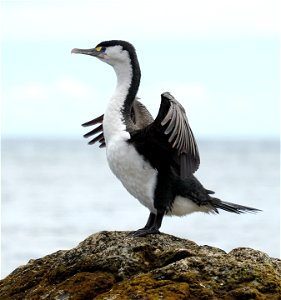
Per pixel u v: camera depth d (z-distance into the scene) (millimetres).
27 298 11781
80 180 104188
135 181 13547
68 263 12188
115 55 14273
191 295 10852
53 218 52844
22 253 36219
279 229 45219
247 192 81500
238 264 11320
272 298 10891
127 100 14086
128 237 12562
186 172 12594
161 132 13000
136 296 10758
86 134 15977
